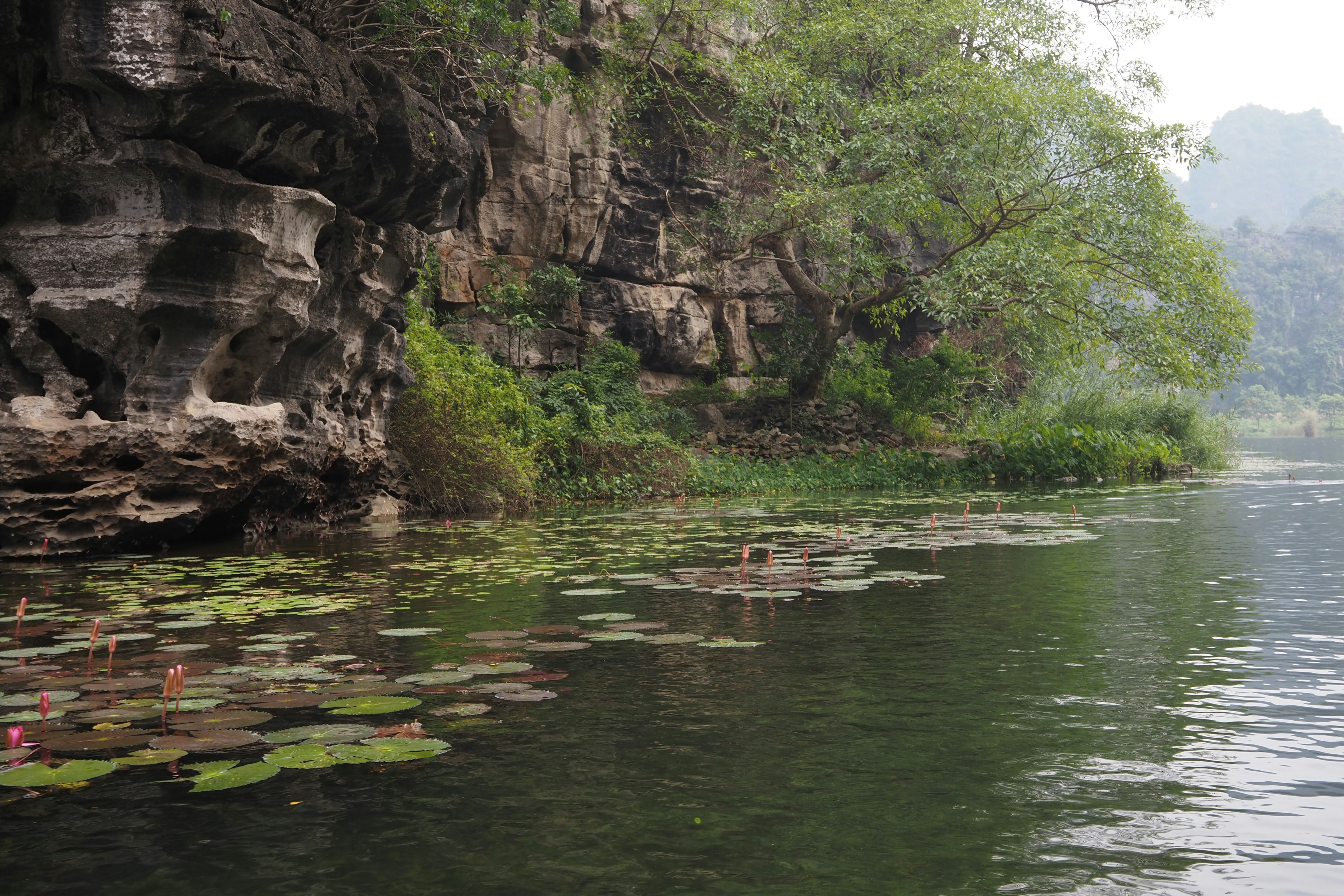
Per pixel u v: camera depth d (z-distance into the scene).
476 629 4.82
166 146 7.00
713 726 3.22
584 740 3.08
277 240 7.77
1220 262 19.78
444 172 9.90
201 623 4.88
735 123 19.77
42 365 7.40
